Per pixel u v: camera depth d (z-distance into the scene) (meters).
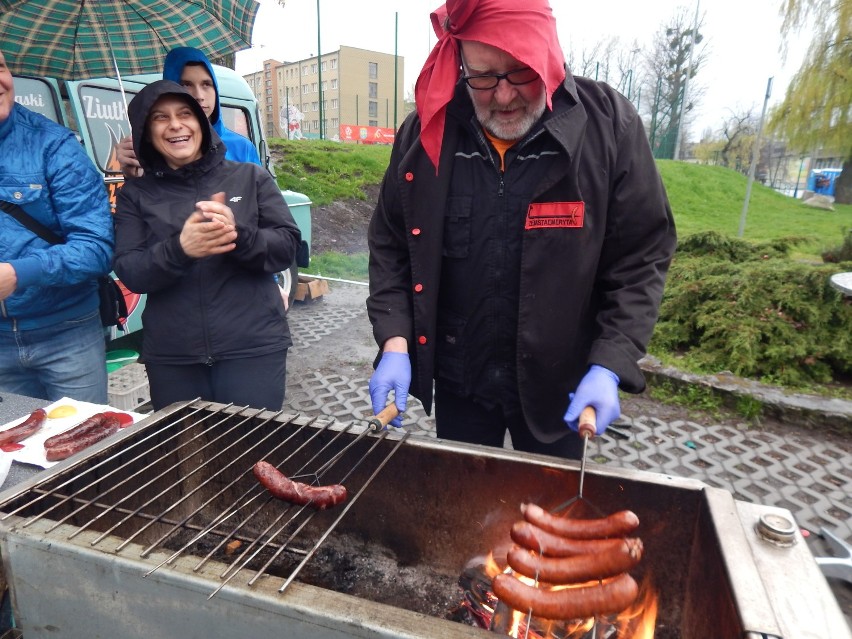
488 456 1.50
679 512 1.36
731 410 4.33
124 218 2.31
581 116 1.57
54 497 1.34
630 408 4.36
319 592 1.00
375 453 1.62
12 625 1.49
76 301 2.45
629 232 1.65
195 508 1.78
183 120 2.22
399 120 36.12
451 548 1.62
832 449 3.78
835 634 0.91
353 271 9.38
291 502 1.36
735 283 5.55
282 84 47.72
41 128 2.24
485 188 1.67
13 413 1.99
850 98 8.59
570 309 1.68
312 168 14.23
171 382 2.35
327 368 5.10
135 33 3.10
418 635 0.91
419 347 1.85
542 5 1.42
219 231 1.99
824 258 6.68
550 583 1.15
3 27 2.75
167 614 1.08
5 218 2.19
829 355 4.77
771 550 1.10
